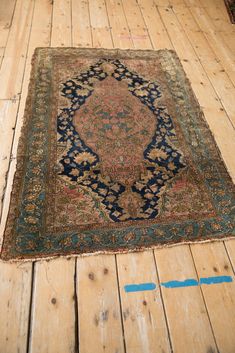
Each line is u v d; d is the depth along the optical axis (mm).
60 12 2322
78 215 1204
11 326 933
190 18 2482
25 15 2236
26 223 1156
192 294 1046
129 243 1143
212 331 974
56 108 1612
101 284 1045
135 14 2432
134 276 1072
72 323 957
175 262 1116
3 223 1156
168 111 1682
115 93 1740
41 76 1767
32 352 896
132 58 1989
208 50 2174
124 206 1250
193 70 1982
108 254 1113
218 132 1613
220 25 2447
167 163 1429
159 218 1223
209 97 1808
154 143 1516
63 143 1461
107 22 2301
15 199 1220
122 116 1625
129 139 1521
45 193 1257
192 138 1558
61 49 1982
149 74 1886
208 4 2668
